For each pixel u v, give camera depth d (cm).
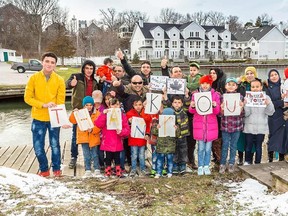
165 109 483
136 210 339
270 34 6644
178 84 515
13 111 1478
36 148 480
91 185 419
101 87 565
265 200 357
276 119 521
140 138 498
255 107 493
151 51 5997
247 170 449
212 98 479
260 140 503
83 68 538
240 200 367
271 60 6038
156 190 402
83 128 482
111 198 371
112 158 511
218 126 523
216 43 6406
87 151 505
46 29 6581
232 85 489
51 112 463
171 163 485
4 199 340
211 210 343
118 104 480
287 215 316
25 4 6331
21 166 576
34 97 471
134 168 505
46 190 375
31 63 2919
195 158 602
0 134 1026
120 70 602
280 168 453
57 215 312
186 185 421
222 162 496
